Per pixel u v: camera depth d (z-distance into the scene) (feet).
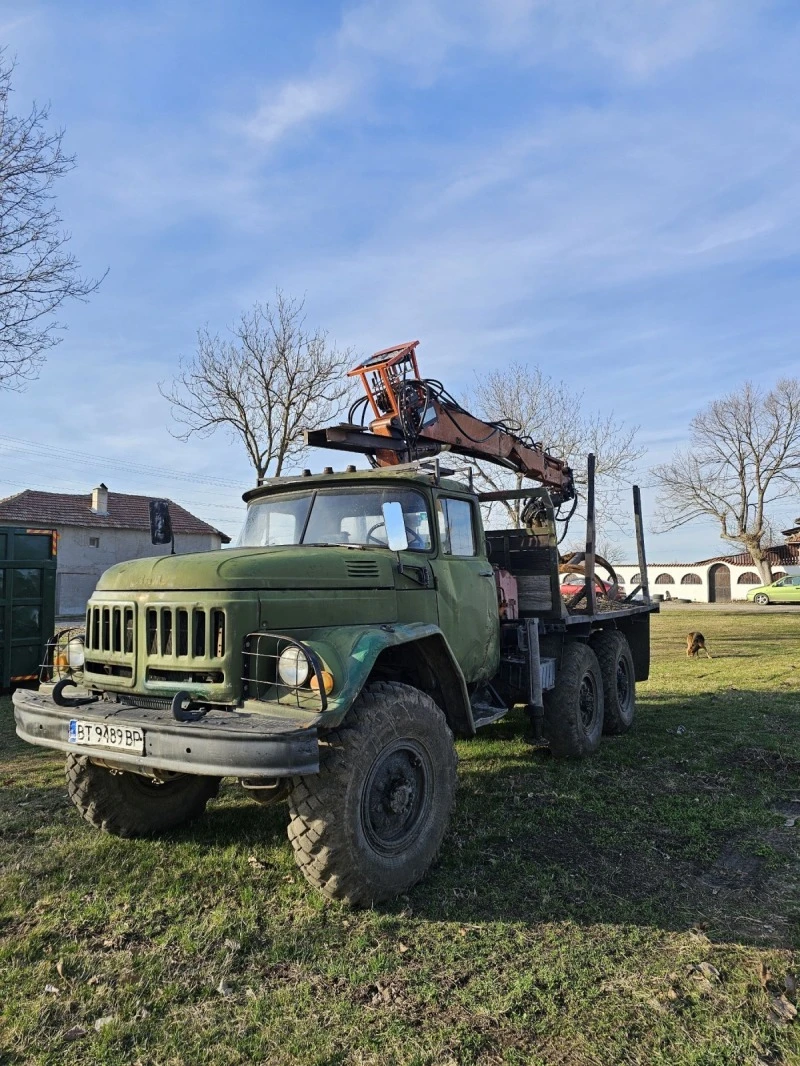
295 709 10.32
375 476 15.71
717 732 22.95
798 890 11.62
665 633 64.85
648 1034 8.09
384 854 11.37
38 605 32.55
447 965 9.52
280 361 52.01
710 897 11.44
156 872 12.37
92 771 13.37
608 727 22.82
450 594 15.70
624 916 10.84
